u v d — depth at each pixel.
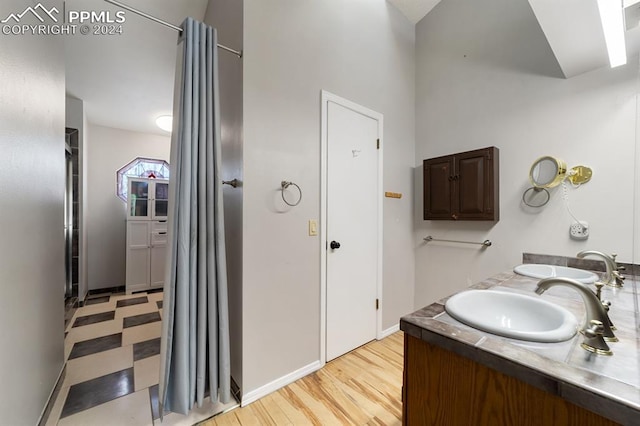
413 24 2.88
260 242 1.64
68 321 2.83
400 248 2.71
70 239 3.29
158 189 4.21
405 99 2.78
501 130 2.24
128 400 1.59
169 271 1.33
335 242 2.06
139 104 3.42
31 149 1.22
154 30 2.21
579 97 1.85
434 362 0.85
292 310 1.80
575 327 0.82
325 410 1.53
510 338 0.77
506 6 2.21
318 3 1.96
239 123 1.60
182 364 1.33
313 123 1.92
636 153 0.84
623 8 1.23
